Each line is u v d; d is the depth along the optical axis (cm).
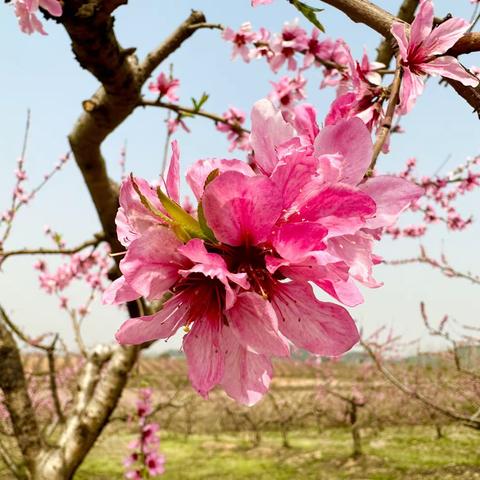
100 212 387
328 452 1277
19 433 366
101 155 358
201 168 83
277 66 385
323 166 78
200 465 1230
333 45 371
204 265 76
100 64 254
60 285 721
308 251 74
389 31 108
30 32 198
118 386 375
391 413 1505
